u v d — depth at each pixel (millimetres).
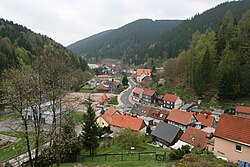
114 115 59438
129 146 40500
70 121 31297
